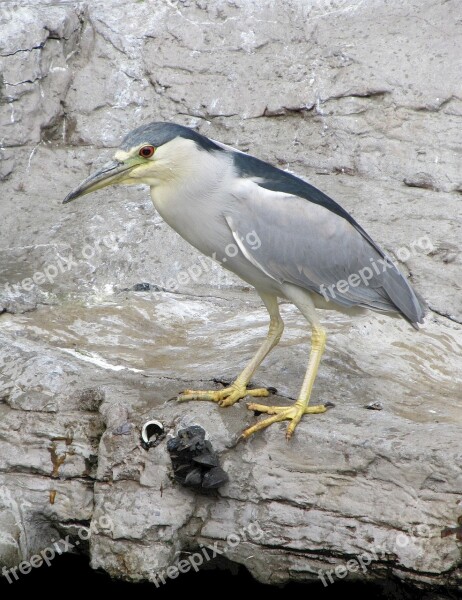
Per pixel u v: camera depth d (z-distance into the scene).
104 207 14.70
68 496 9.91
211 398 9.90
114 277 13.48
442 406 10.34
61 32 16.33
